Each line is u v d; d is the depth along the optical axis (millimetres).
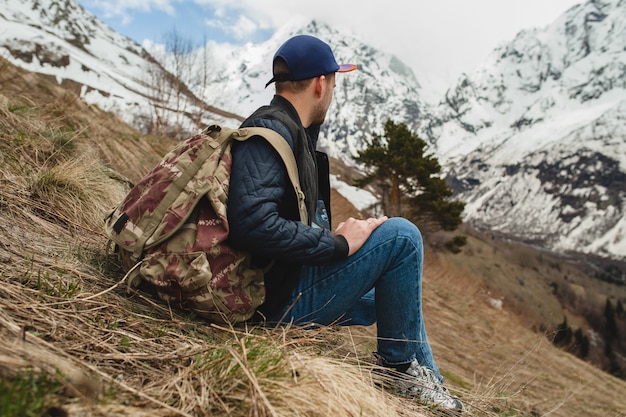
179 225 1631
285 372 1427
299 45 1869
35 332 1314
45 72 103688
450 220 26281
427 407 1930
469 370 5723
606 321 70438
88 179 3062
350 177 50844
